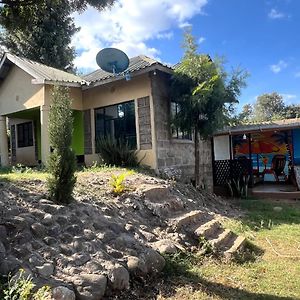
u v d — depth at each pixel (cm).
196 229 661
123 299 408
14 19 779
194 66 1078
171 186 938
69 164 558
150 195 746
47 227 466
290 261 581
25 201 523
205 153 1451
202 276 499
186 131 1182
